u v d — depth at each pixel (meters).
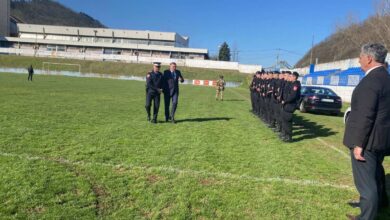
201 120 13.35
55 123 10.55
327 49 80.94
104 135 9.24
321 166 7.47
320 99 18.72
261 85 14.15
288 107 9.87
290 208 5.14
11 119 10.73
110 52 96.62
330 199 5.57
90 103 16.78
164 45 104.44
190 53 95.50
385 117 4.14
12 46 97.38
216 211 4.91
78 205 4.77
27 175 5.66
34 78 38.78
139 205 4.94
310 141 10.34
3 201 4.72
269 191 5.75
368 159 4.24
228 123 12.91
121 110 14.77
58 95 19.88
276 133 11.27
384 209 5.30
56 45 97.00
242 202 5.23
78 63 77.56
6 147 7.31
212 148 8.52
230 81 70.88
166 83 12.11
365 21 53.75
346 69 34.44
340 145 9.95
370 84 4.09
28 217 4.37
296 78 9.83
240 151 8.41
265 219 4.77
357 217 4.66
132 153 7.54
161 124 11.74
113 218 4.52
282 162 7.61
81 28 106.00
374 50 4.19
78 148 7.64
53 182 5.47
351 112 4.32
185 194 5.38
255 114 16.06
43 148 7.46
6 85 25.11
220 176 6.35
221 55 124.06
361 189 4.28
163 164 6.86
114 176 5.99
